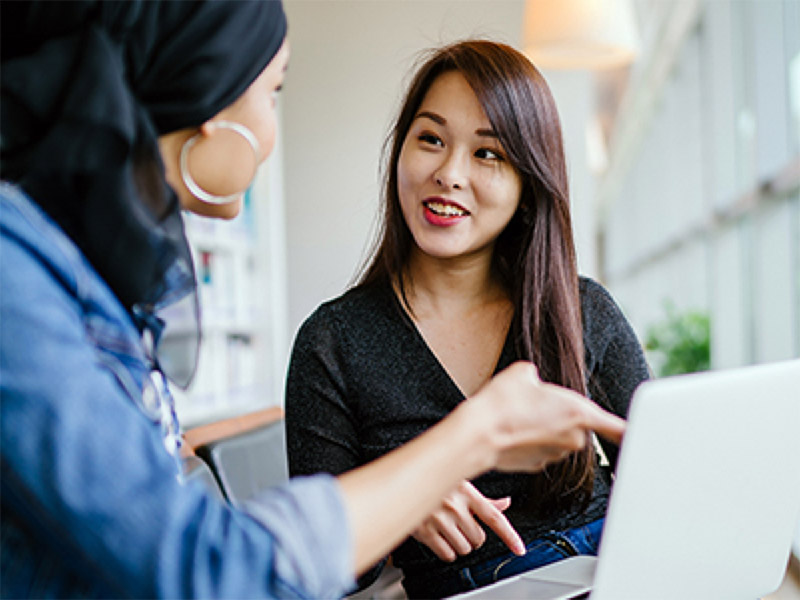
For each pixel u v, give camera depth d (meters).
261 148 0.80
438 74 1.27
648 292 11.77
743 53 5.95
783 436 0.92
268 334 4.28
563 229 1.32
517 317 1.32
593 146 14.51
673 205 9.30
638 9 7.68
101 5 0.68
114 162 0.67
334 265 4.56
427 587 1.29
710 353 7.24
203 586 0.58
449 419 0.70
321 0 4.55
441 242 1.25
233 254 4.06
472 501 1.16
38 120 0.67
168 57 0.71
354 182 4.57
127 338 0.69
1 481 0.59
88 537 0.57
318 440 1.32
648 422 0.77
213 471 1.58
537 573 1.07
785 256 5.21
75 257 0.67
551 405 0.72
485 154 1.24
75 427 0.58
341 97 4.57
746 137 5.91
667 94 9.45
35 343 0.59
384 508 0.66
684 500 0.84
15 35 0.70
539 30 3.50
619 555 0.83
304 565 0.61
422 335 1.34
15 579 0.63
